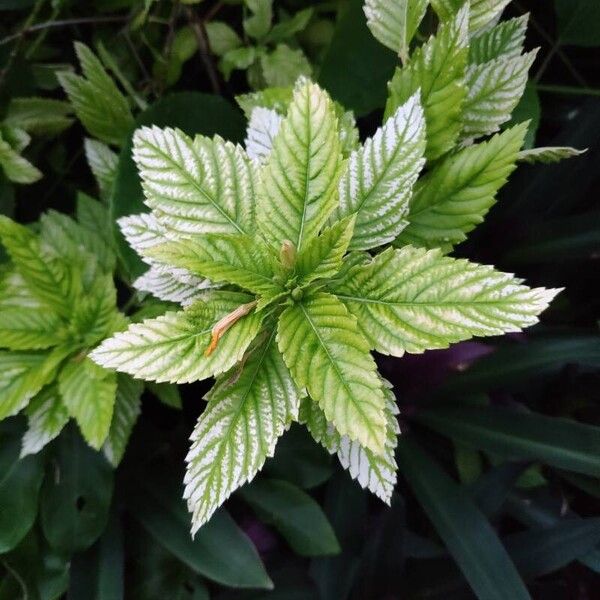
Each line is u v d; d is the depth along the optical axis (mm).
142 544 412
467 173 249
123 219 257
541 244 385
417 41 361
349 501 393
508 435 357
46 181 461
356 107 384
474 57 281
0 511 365
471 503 362
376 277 226
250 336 222
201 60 459
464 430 371
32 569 384
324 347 216
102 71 373
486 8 262
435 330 212
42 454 376
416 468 380
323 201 226
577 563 406
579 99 438
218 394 231
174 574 405
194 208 239
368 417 201
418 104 230
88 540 375
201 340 223
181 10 433
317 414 246
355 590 388
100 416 314
